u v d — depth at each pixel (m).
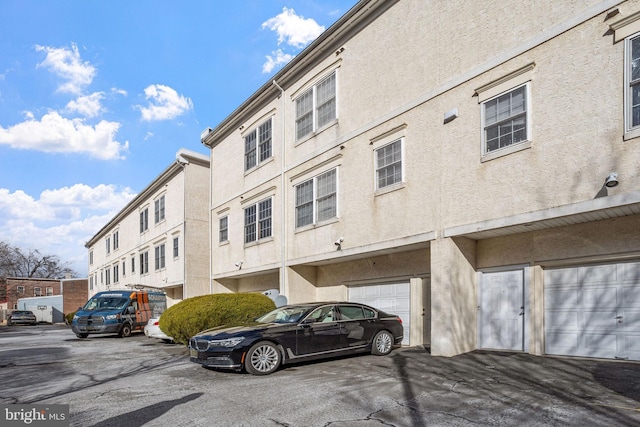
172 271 24.34
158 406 6.75
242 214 19.47
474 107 10.16
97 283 42.75
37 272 74.94
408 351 11.26
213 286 21.48
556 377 7.41
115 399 7.32
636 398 6.03
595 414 5.46
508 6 9.67
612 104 7.85
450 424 5.41
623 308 8.49
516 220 9.05
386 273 13.48
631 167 7.50
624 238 8.41
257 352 8.99
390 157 12.27
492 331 10.46
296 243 15.70
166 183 26.03
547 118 8.76
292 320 9.82
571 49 8.52
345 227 13.56
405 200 11.61
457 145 10.41
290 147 16.48
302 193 15.70
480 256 10.87
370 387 7.41
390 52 12.58
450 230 10.30
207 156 24.41
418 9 11.84
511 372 7.98
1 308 57.81
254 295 14.69
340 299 15.23
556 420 5.34
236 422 5.84
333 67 14.64
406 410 6.04
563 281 9.41
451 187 10.45
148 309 22.92
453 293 10.16
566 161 8.39
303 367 9.66
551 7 8.91
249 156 19.38
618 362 8.33
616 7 7.94
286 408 6.40
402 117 11.96
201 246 23.58
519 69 9.25
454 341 10.02
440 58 11.09
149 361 11.80
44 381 9.29
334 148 14.27
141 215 30.48
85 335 21.31
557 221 8.84
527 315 9.79
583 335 9.00
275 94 17.72
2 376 10.05
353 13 13.52
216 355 8.94
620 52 7.83
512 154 9.27
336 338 10.05
